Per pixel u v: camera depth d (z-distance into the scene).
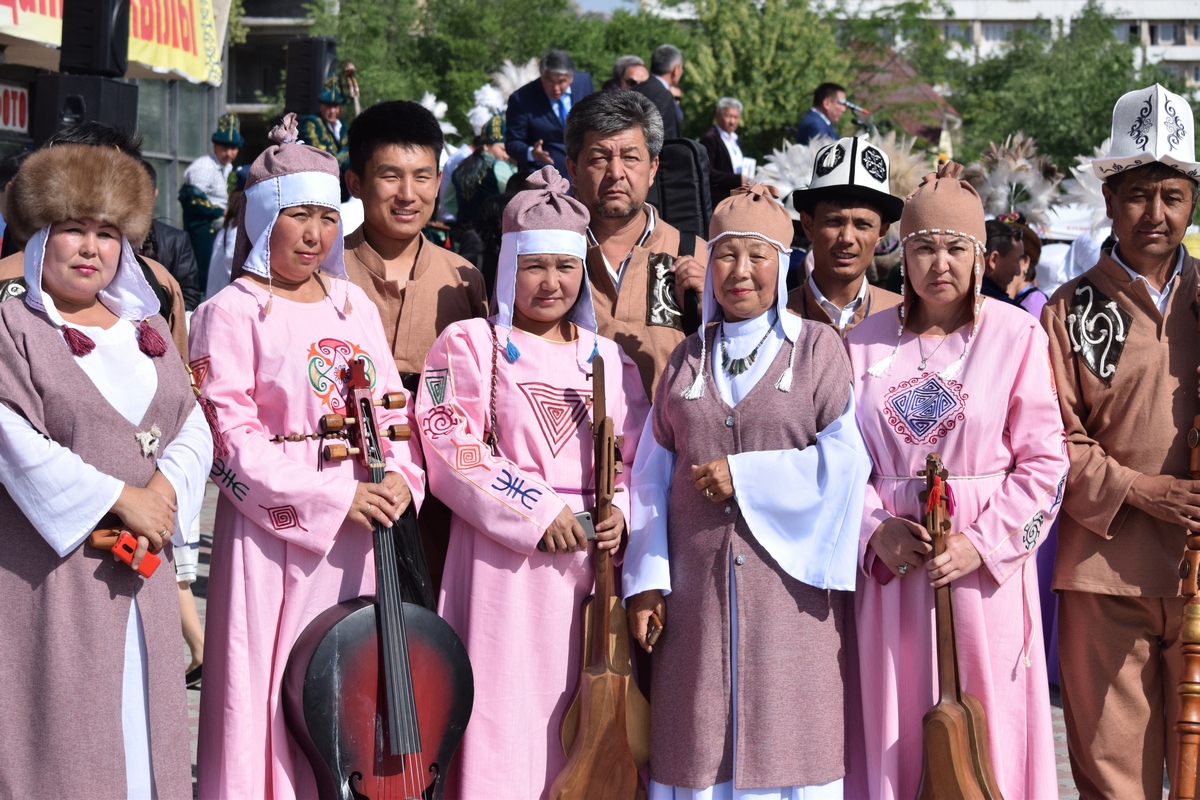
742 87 29.89
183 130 19.88
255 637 3.92
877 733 4.00
